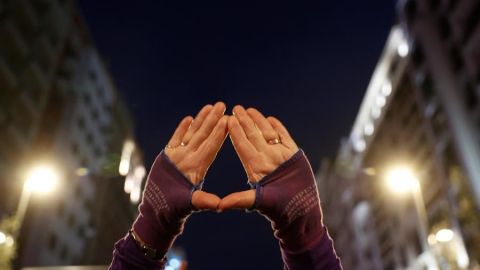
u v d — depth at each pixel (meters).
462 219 31.75
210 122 1.41
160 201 1.35
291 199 1.32
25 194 17.44
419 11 47.59
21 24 37.06
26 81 36.94
